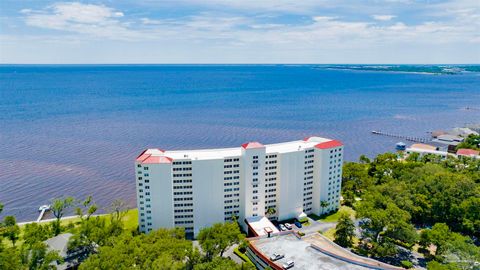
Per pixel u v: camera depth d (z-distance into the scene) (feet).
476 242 453.58
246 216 495.41
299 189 531.09
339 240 449.48
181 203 484.33
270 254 392.27
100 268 333.42
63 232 469.16
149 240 394.11
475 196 491.31
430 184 529.45
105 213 575.79
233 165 488.02
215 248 388.98
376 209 457.68
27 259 363.35
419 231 479.82
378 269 364.38
